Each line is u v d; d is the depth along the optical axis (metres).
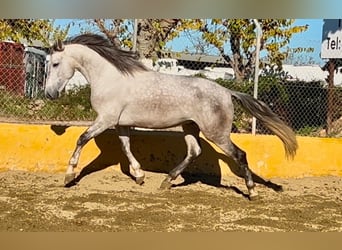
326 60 11.27
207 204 7.43
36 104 11.60
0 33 10.54
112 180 8.43
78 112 11.66
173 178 8.12
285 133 7.82
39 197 7.40
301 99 11.12
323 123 11.13
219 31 10.55
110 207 7.07
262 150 9.11
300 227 6.58
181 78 7.91
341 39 10.20
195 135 8.15
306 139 9.28
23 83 11.72
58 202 7.20
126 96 7.80
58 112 11.60
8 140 8.75
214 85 7.84
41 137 8.81
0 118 11.26
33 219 6.45
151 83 7.83
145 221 6.55
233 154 7.77
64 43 7.90
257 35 9.25
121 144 8.32
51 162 8.79
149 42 9.96
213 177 8.92
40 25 10.41
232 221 6.71
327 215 7.14
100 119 7.82
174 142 8.96
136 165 8.28
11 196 7.39
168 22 10.08
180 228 6.36
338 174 9.30
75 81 12.01
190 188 8.27
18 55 11.84
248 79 10.77
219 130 7.73
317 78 11.75
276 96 10.95
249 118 10.14
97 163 8.84
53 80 7.87
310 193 8.33
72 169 7.93
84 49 7.86
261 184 8.71
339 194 8.34
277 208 7.40
